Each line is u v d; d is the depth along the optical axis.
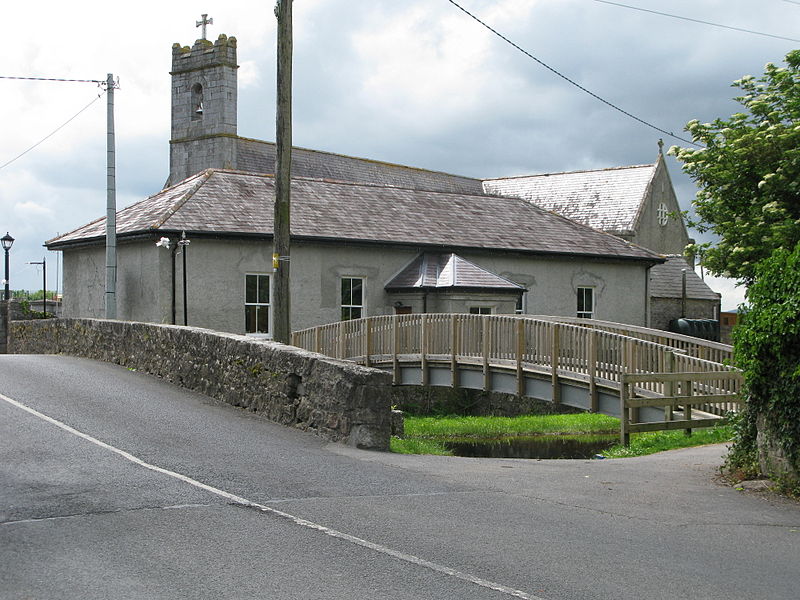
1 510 7.28
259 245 26.81
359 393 11.49
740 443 10.29
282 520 7.24
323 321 27.98
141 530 6.81
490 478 9.80
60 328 22.22
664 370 16.33
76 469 8.91
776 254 9.54
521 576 5.91
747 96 23.11
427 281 28.23
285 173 16.84
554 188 59.88
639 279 35.97
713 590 5.74
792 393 9.13
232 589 5.53
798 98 21.94
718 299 49.03
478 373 20.78
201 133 53.44
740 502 8.76
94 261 28.62
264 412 13.16
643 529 7.43
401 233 29.67
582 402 18.09
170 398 14.30
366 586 5.64
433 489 8.88
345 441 11.58
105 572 5.80
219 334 14.80
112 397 13.98
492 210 35.03
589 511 8.12
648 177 55.78
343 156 56.06
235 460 9.84
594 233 36.19
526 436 23.36
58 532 6.70
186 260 25.59
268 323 27.06
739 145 21.94
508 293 28.94
